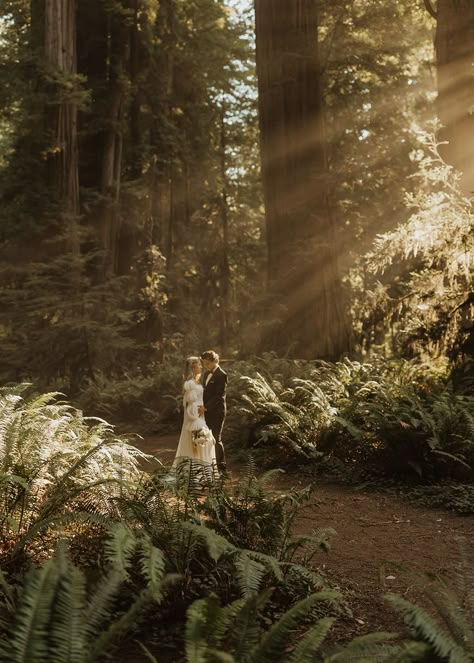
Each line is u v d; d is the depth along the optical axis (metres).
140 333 23.88
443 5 18.66
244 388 15.59
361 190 27.61
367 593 5.64
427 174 14.98
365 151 28.06
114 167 29.38
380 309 16.34
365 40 27.86
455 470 9.63
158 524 5.36
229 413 14.98
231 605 3.70
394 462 9.93
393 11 26.62
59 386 20.25
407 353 15.30
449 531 7.59
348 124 28.86
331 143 28.67
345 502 8.93
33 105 24.48
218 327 33.88
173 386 17.84
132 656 4.31
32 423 6.97
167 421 16.84
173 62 34.03
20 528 5.80
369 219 26.91
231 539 5.34
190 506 5.52
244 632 3.57
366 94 28.84
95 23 29.33
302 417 11.54
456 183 15.81
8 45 26.77
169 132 31.91
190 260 33.91
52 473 6.52
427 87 29.39
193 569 5.23
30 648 3.17
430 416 10.02
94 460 6.82
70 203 23.56
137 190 29.83
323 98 28.42
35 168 24.03
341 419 10.55
